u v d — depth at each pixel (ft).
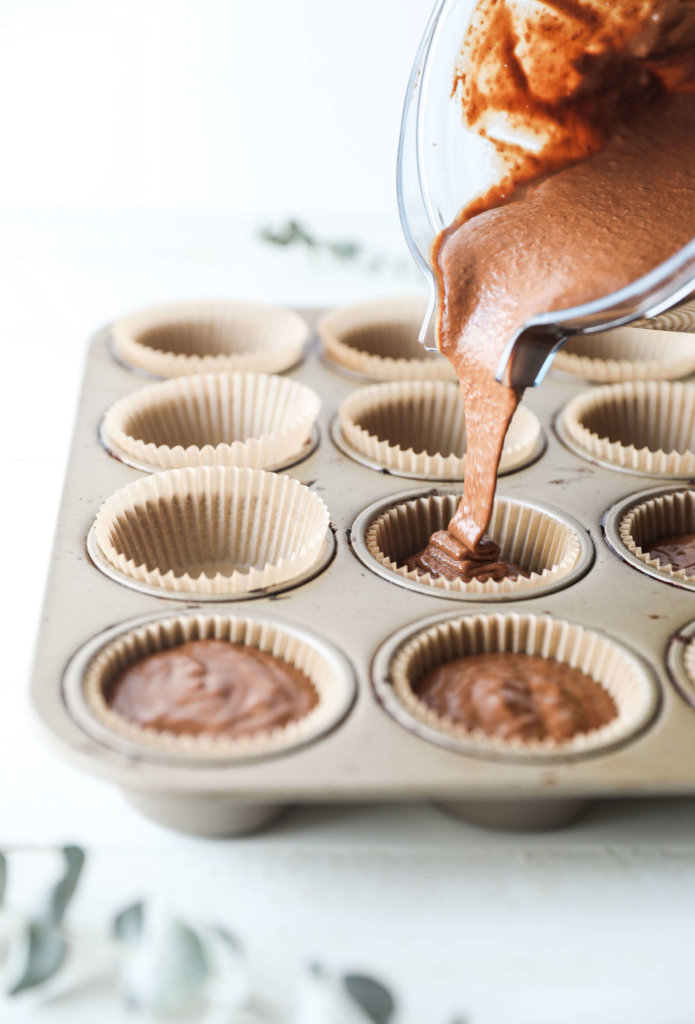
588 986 1.29
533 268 1.58
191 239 2.93
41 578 1.79
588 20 1.60
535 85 1.65
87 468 1.80
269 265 2.79
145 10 2.85
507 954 1.31
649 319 1.47
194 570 1.77
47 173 3.06
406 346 2.27
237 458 1.82
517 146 1.69
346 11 2.86
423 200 1.69
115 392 2.00
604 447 1.88
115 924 1.29
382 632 1.53
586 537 1.71
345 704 1.43
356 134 3.05
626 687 1.49
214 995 1.26
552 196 1.65
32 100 2.95
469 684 1.51
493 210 1.67
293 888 1.36
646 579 1.64
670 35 1.61
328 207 3.15
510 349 1.49
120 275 2.68
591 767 1.36
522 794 1.35
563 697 1.50
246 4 2.85
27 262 2.73
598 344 2.23
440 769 1.36
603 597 1.60
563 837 1.43
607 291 1.51
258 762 1.35
